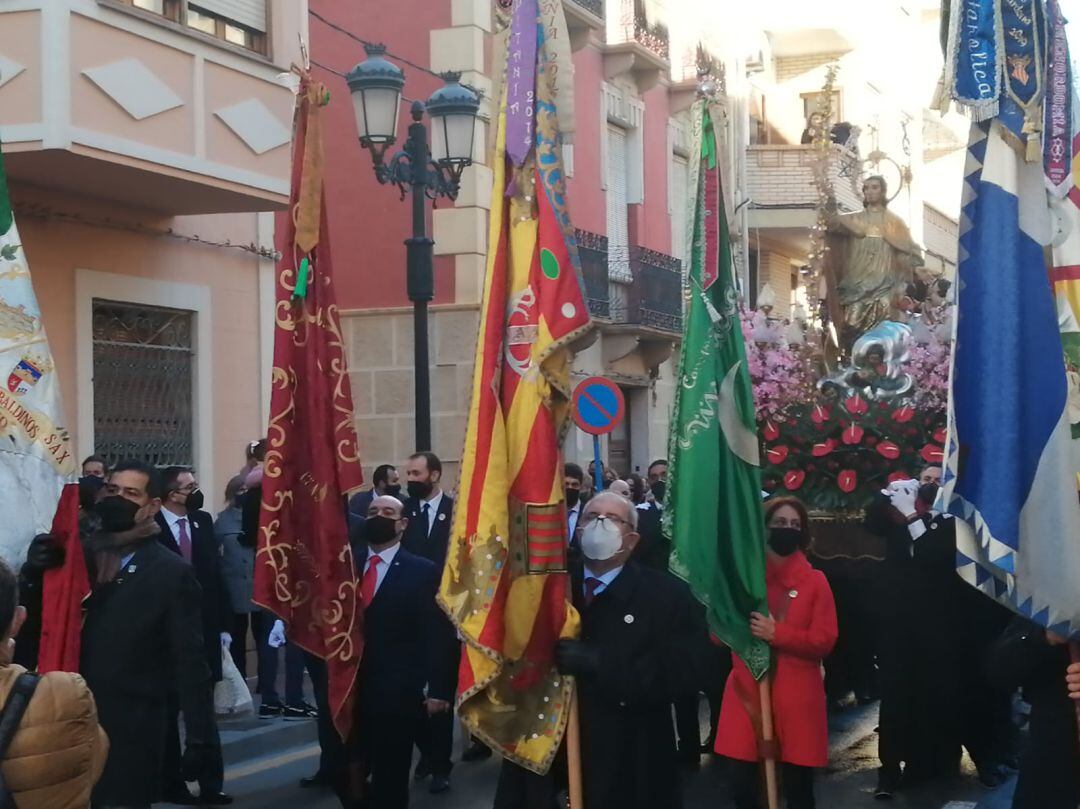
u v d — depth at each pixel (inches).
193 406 540.1
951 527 339.3
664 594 225.5
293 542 282.2
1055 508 245.4
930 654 340.8
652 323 923.4
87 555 255.1
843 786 352.2
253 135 504.7
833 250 499.2
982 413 249.4
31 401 228.2
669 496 278.1
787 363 435.5
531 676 229.1
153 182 474.0
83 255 488.7
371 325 771.4
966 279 256.2
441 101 515.8
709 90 292.8
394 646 283.4
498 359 237.0
